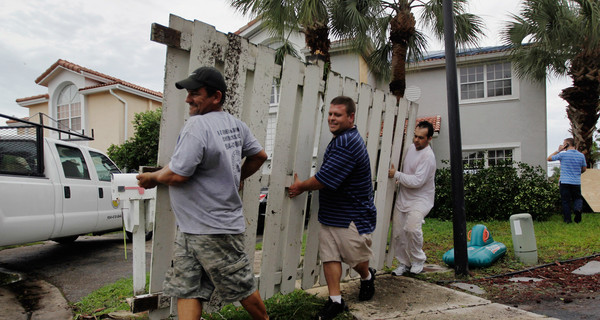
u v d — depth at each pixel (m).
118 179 2.92
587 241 5.97
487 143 12.83
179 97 2.35
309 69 3.03
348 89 3.42
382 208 4.01
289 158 3.01
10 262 5.11
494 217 9.44
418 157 3.98
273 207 2.88
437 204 9.90
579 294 3.55
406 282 3.78
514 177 9.38
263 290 2.87
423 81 13.60
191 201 2.00
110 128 16.28
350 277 3.86
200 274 2.04
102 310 3.10
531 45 10.71
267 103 2.77
